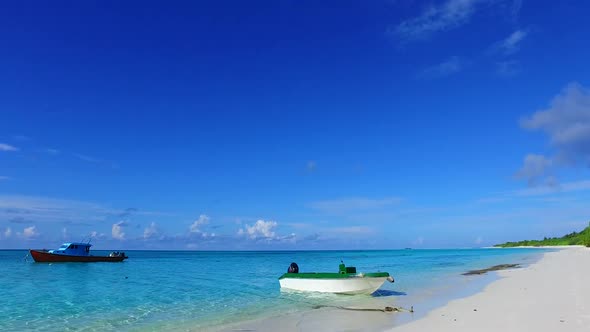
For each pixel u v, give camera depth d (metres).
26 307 21.52
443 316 15.48
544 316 14.19
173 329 15.56
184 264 69.88
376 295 23.55
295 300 22.77
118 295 26.30
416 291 25.17
